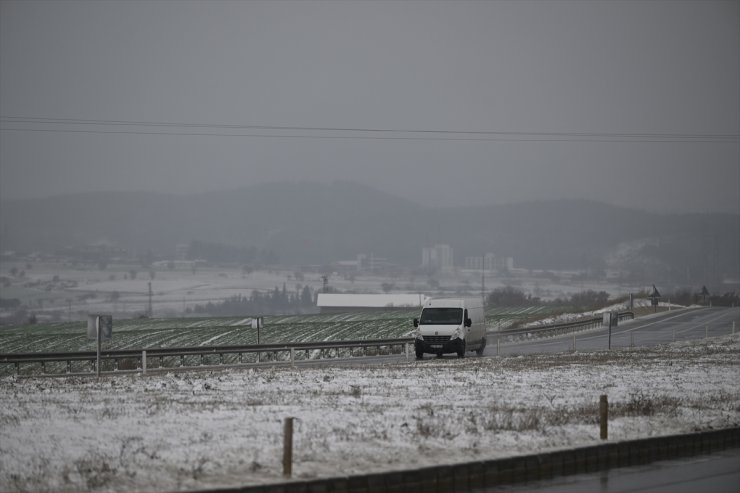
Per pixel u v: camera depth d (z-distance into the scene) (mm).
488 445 38188
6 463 33531
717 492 32469
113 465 32812
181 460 33781
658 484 34062
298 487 29922
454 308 110250
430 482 32812
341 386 66375
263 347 108125
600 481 34688
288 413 48469
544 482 34406
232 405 52656
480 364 93875
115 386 68188
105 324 82250
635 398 57156
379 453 35781
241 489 28906
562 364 91750
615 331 185250
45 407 51906
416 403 54125
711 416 49469
